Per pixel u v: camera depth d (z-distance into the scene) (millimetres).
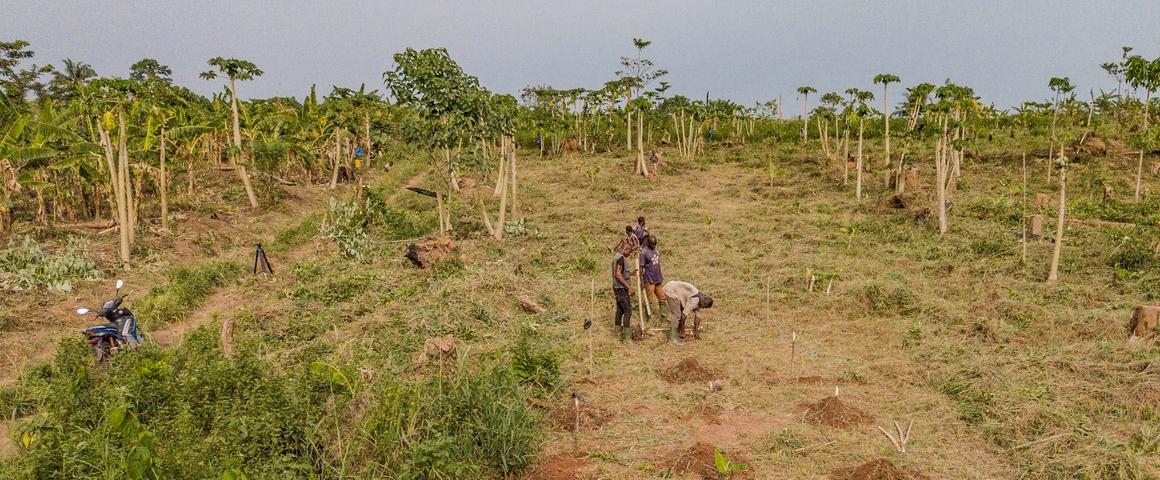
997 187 20125
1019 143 27141
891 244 14445
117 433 5035
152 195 21000
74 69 41656
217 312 10258
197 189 22406
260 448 5086
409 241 14430
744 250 14297
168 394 6098
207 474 4543
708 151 35125
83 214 18094
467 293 10320
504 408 5832
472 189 24094
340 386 6191
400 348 8359
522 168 30969
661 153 34719
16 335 9352
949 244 14031
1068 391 6656
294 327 9203
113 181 13141
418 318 9297
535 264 13156
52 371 7363
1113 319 8664
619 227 17172
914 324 9234
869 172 24406
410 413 5496
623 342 8859
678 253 14164
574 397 6035
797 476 5340
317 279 11680
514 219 18094
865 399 6883
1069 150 23406
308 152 24344
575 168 29812
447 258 12312
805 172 25891
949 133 17406
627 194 22734
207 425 5684
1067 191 19203
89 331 7922
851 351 8461
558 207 20844
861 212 18188
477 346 8555
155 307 10344
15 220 17141
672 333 8812
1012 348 8102
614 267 8961
